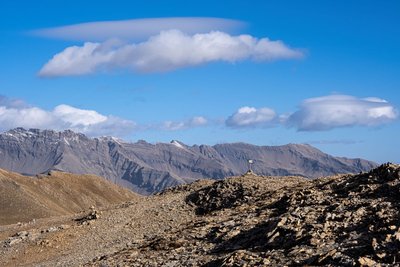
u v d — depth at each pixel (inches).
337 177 2063.2
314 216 1379.2
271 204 1829.5
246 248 1316.4
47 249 2118.6
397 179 1560.0
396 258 968.9
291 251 1159.0
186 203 2434.8
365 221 1242.6
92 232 2231.8
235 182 2413.9
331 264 1019.9
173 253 1459.2
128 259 1514.5
